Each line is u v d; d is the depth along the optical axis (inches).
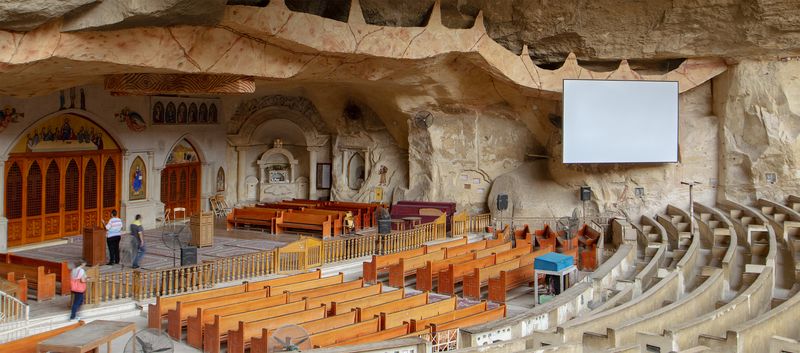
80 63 682.2
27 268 712.4
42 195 987.9
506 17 1055.0
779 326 572.1
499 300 793.6
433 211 1147.9
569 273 834.2
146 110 1112.2
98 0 620.4
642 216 1128.8
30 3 577.3
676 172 1127.0
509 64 1029.8
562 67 1069.1
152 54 712.4
